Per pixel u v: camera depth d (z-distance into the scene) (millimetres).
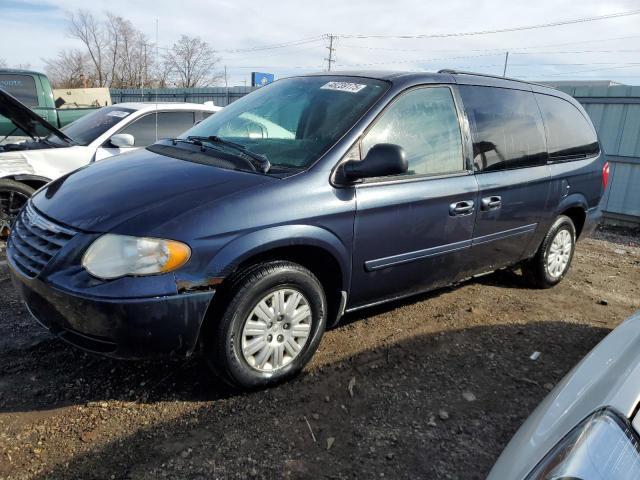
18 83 8125
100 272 2459
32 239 2809
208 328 2703
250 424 2678
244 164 3021
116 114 6496
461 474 2439
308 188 2900
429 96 3602
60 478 2252
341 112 3324
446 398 3039
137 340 2500
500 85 4203
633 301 4934
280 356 2955
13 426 2553
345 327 3824
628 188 8781
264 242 2705
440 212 3508
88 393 2854
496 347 3709
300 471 2383
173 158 3285
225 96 18703
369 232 3148
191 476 2309
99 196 2803
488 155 3896
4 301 3941
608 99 8820
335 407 2869
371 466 2447
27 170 5504
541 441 1612
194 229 2553
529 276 4902
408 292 3627
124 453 2420
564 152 4680
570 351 3742
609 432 1449
